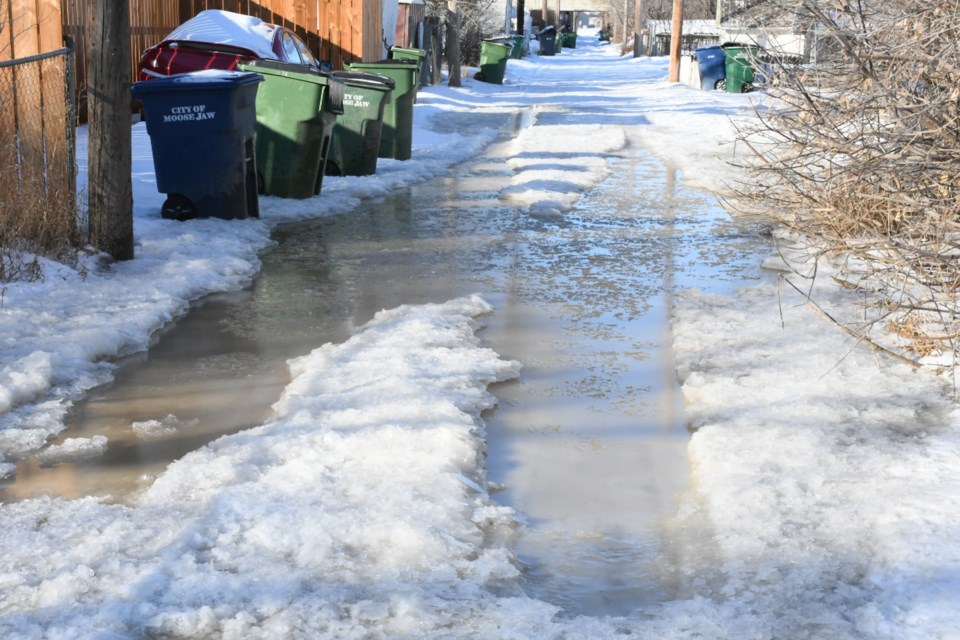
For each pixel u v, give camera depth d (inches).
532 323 307.1
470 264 381.1
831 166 266.4
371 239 423.2
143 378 256.8
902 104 245.3
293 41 749.9
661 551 174.6
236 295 333.4
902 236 256.8
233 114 416.8
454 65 1423.5
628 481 201.9
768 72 302.7
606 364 271.0
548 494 196.2
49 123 380.8
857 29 261.7
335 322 305.0
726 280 359.6
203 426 227.0
